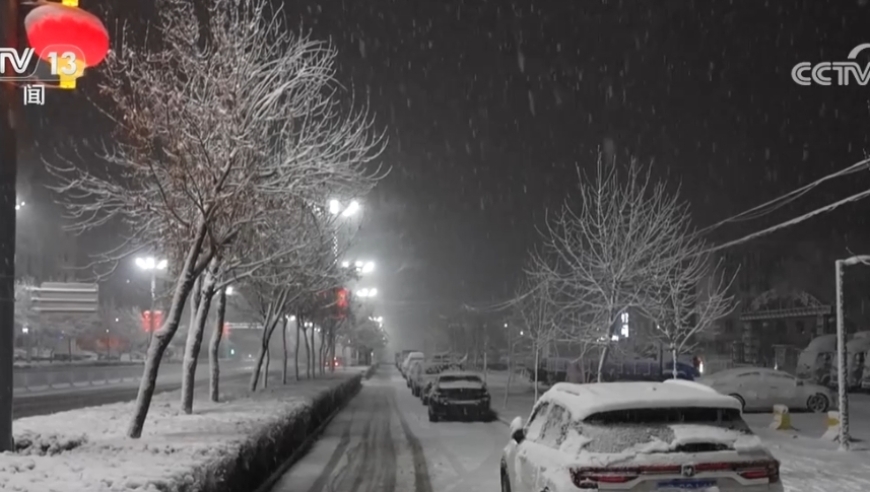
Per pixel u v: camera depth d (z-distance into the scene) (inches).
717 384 1002.1
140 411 513.3
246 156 525.0
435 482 544.7
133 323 2859.3
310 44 573.9
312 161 580.7
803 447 642.8
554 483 281.7
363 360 3860.7
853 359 1428.4
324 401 1039.0
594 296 1188.5
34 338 2608.3
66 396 1347.2
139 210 617.9
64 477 329.1
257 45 554.3
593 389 316.5
